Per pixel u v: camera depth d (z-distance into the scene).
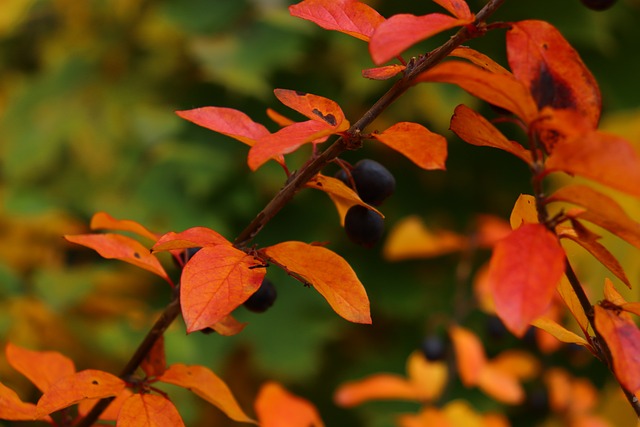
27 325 0.99
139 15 1.31
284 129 0.49
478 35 0.50
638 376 0.48
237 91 1.25
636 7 1.26
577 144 0.46
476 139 0.50
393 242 0.87
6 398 0.54
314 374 1.28
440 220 1.31
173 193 1.20
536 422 1.21
